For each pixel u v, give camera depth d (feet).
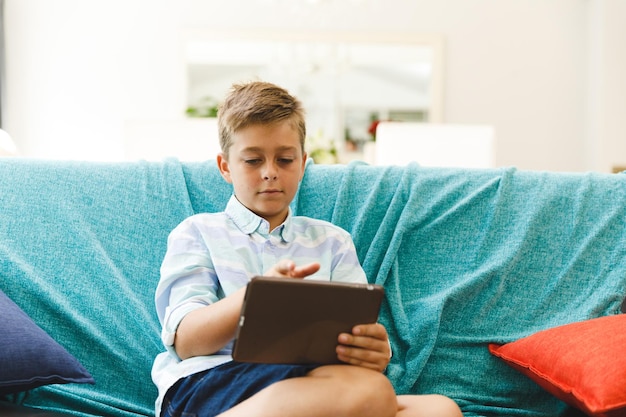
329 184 6.07
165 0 18.85
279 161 4.85
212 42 19.01
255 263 4.94
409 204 5.91
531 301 5.76
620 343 4.65
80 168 5.94
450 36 19.29
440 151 10.28
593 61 18.90
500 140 19.29
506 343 5.57
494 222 5.92
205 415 4.18
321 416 3.84
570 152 19.26
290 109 4.84
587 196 6.01
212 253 4.88
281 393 3.90
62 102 18.44
